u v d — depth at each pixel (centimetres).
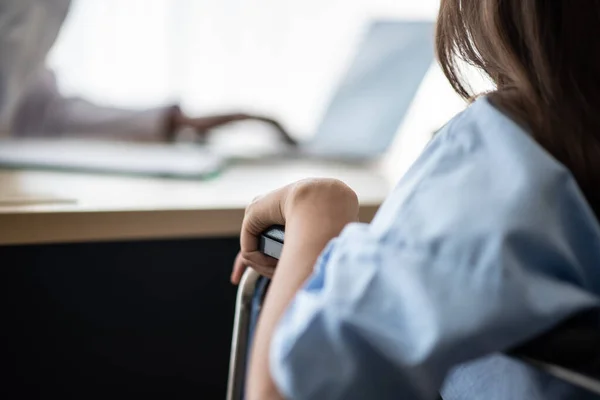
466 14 63
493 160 55
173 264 133
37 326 128
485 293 50
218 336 138
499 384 64
